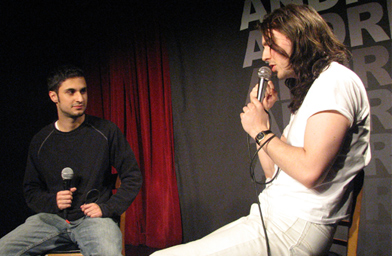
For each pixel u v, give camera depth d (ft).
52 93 5.11
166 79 8.29
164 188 8.31
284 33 2.93
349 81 2.70
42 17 8.79
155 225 8.44
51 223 4.89
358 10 6.05
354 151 2.84
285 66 3.09
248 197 7.47
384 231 5.99
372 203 6.08
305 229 2.83
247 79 7.35
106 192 5.23
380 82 5.92
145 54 8.58
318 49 2.87
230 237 2.97
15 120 8.07
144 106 8.55
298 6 3.02
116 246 4.46
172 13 8.17
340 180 2.82
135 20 8.64
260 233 2.95
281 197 3.06
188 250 2.90
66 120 5.12
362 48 6.05
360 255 6.21
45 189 5.39
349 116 2.54
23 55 8.30
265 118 3.04
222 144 7.73
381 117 5.94
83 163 5.09
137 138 8.82
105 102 9.37
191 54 8.02
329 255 3.67
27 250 4.63
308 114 2.63
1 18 7.82
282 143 2.75
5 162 7.82
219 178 7.80
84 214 4.94
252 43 7.23
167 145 8.26
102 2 9.12
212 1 7.72
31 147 5.19
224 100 7.66
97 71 9.43
